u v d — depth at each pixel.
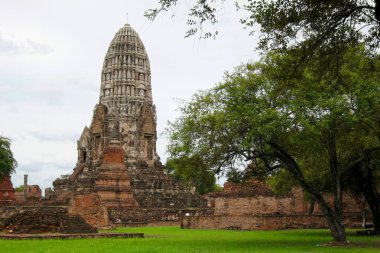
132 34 138.12
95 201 71.50
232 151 39.72
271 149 42.16
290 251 32.25
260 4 21.06
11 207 81.94
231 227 65.75
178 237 48.69
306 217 67.12
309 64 23.08
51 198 120.88
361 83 35.97
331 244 38.00
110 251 31.03
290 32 21.39
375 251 32.41
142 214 89.94
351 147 44.75
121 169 100.94
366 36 21.42
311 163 49.06
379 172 50.97
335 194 39.81
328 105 35.66
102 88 134.88
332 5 19.94
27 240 42.09
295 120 36.50
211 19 18.34
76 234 46.66
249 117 37.00
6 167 89.12
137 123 130.12
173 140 41.16
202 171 41.56
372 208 50.56
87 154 133.88
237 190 73.31
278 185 56.84
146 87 136.25
